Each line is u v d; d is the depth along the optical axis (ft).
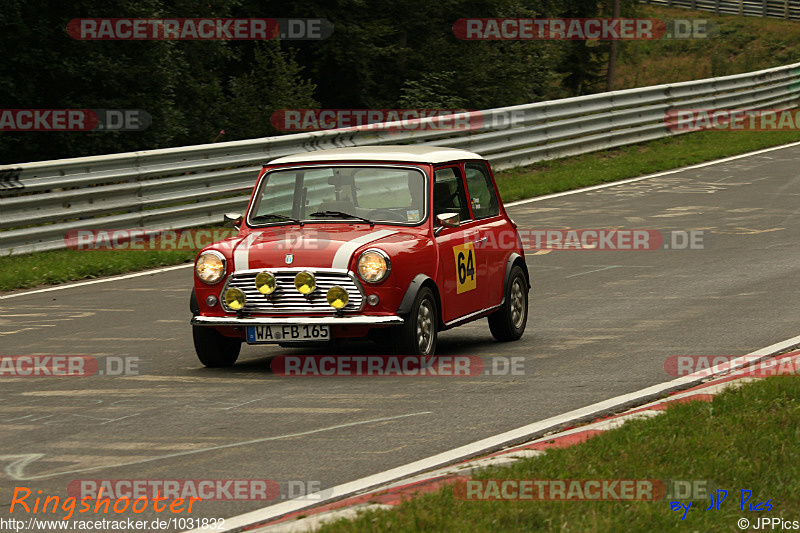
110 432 85.40
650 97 348.59
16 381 107.04
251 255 109.91
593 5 600.80
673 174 297.33
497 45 447.42
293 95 375.86
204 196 222.28
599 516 60.03
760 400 87.10
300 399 96.17
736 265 175.42
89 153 296.92
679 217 229.86
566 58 585.22
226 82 405.18
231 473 73.20
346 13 395.96
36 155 300.81
